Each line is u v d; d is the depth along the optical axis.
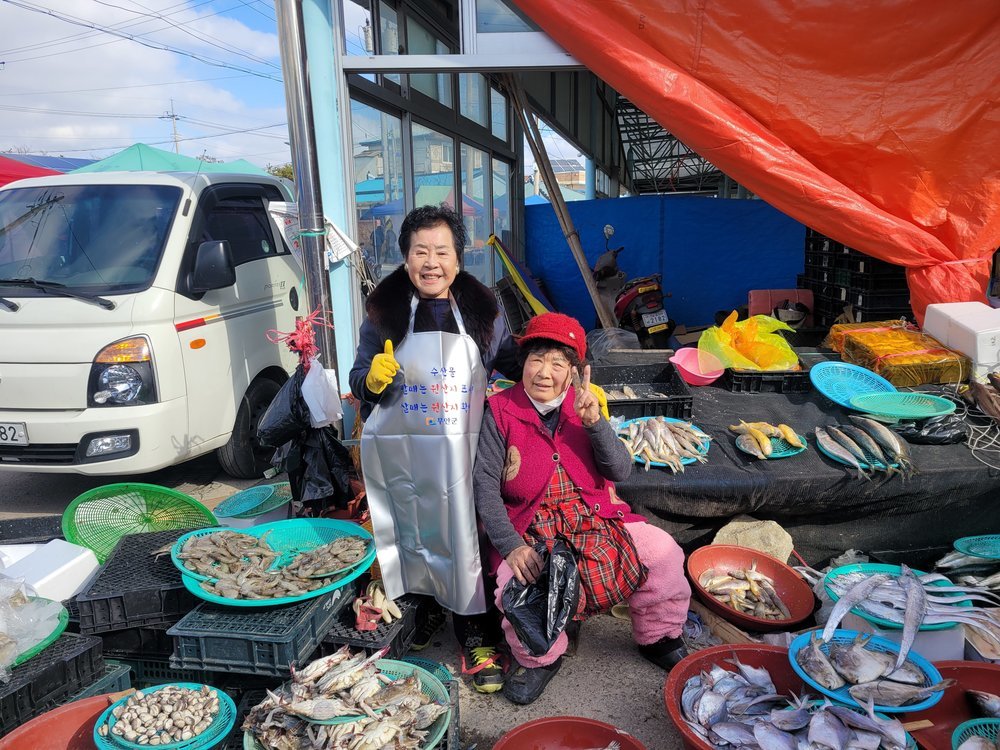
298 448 3.25
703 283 9.58
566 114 11.55
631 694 2.64
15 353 4.21
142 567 2.75
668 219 9.42
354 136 5.54
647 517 3.23
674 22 3.85
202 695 2.24
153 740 2.04
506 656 2.77
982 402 3.52
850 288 5.64
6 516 4.60
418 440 2.58
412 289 2.69
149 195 4.84
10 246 4.73
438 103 7.81
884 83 3.83
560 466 2.60
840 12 3.73
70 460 4.20
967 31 3.67
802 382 3.99
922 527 3.32
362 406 2.91
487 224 10.03
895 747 1.91
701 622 2.96
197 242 4.76
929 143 3.86
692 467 3.22
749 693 2.21
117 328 4.21
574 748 2.16
